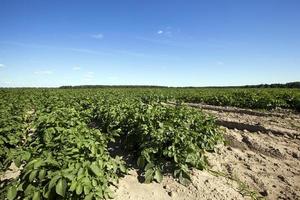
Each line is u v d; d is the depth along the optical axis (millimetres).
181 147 6227
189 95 26250
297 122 12969
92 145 4891
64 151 4688
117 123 7941
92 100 13500
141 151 6195
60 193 3750
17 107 12625
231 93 25594
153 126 6836
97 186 4230
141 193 5418
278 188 6109
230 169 6879
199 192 5578
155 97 21719
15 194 3934
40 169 4070
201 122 7785
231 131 10203
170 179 5977
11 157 4672
